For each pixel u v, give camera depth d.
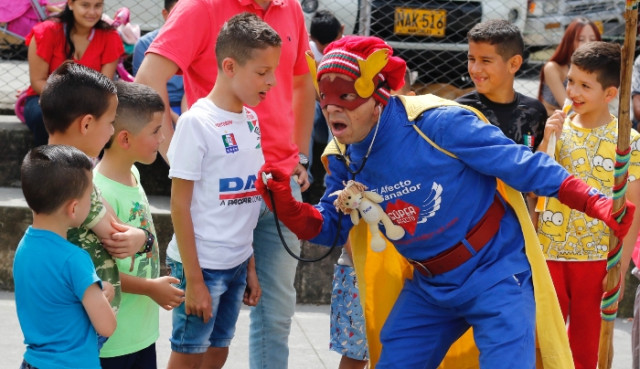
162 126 3.47
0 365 4.30
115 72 5.97
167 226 5.47
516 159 2.96
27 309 2.78
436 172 3.02
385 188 3.08
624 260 3.97
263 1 3.81
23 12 6.46
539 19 6.97
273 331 3.91
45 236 2.76
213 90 3.47
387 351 3.32
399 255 3.41
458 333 3.33
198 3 3.72
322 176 6.06
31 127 5.73
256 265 3.88
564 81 5.77
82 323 2.78
